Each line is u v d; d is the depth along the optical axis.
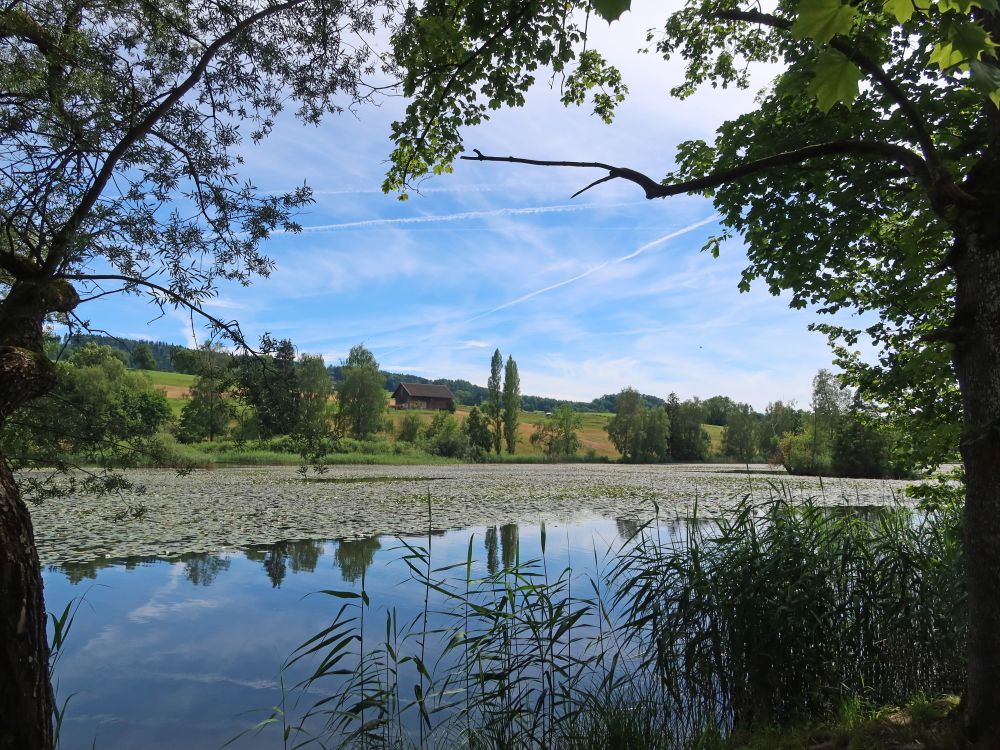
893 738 3.41
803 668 4.99
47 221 3.96
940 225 3.43
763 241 6.48
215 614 7.86
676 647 5.40
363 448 58.84
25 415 4.23
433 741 4.67
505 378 73.69
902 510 6.79
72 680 5.90
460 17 4.49
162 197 4.37
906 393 6.50
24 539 2.84
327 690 5.75
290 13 4.68
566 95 5.80
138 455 4.81
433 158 5.27
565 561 10.77
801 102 5.86
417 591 8.86
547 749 4.42
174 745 4.70
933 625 5.22
